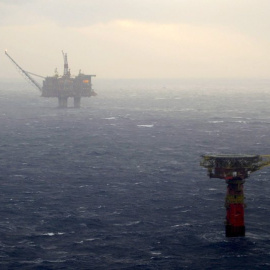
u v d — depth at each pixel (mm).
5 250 144500
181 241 149625
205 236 152125
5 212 174750
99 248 146250
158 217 169750
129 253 143000
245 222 163125
